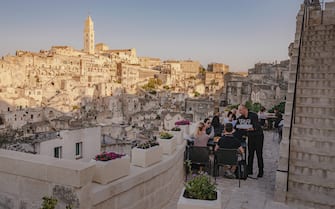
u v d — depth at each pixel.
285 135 7.36
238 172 8.07
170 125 49.44
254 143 8.52
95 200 4.30
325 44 11.33
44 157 4.62
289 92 8.46
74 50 153.88
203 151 8.05
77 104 84.50
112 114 67.31
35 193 4.35
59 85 94.50
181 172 7.96
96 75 129.00
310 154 7.20
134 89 115.38
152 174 5.79
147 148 6.01
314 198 6.46
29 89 80.00
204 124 9.74
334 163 6.91
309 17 13.48
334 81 9.25
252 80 49.88
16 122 55.16
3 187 4.62
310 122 8.20
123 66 140.62
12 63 104.19
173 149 7.41
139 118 61.72
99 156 4.86
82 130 15.44
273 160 10.55
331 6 13.33
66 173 4.07
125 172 5.14
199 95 102.88
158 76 148.88
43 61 119.31
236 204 6.54
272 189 7.50
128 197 5.09
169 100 86.62
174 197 6.93
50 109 62.69
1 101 66.06
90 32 175.25
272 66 60.31
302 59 10.65
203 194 4.29
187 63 196.62
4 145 14.22
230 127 8.05
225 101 51.69
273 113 19.69
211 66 168.38
